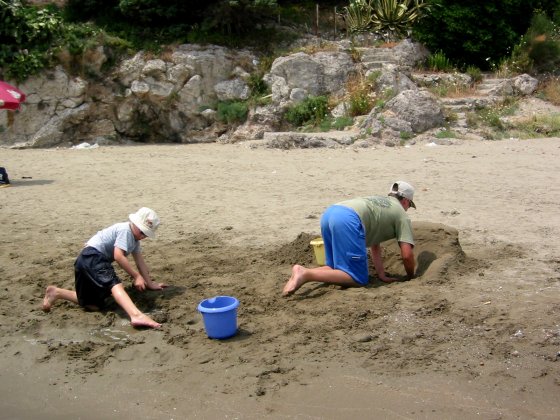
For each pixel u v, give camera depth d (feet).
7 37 65.62
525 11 73.97
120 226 20.36
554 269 22.24
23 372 16.76
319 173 43.01
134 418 14.39
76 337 18.69
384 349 16.76
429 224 24.30
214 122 67.41
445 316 18.49
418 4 71.82
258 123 65.51
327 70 67.56
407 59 69.72
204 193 37.32
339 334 17.74
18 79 64.23
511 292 20.06
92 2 70.79
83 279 19.76
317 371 15.83
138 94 66.44
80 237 28.63
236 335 18.08
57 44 66.13
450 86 66.69
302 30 75.10
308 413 14.12
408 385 15.01
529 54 70.79
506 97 65.31
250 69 68.90
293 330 18.16
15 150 61.46
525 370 15.47
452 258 22.22
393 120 58.03
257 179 41.37
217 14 69.51
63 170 46.83
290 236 27.89
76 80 65.46
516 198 34.24
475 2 70.69
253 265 24.07
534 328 17.49
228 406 14.58
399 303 19.44
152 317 19.47
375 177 41.04
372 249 21.95
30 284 22.74
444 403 14.23
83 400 15.28
